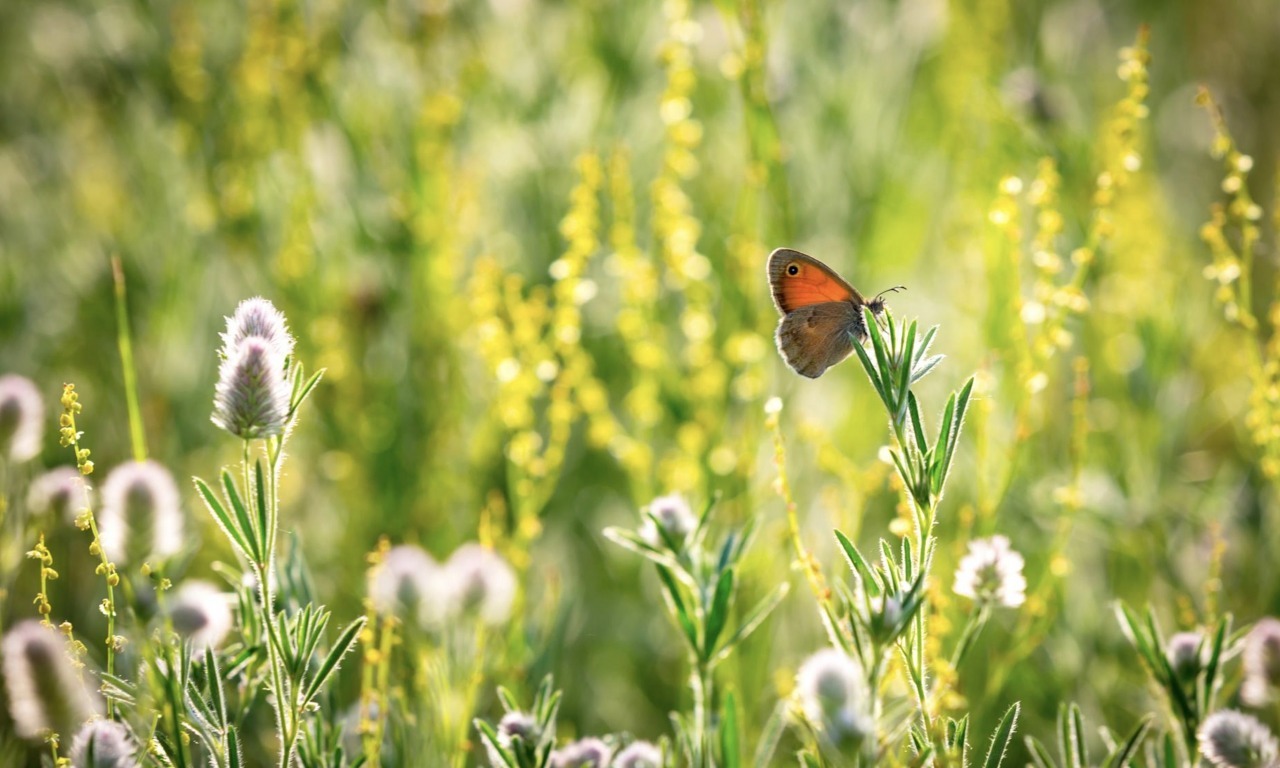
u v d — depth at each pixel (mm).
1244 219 722
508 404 756
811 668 624
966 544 719
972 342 817
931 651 674
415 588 689
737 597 736
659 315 808
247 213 840
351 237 843
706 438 773
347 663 746
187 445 819
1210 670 656
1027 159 835
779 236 798
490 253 834
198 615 667
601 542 812
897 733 629
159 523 658
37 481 703
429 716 690
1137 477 787
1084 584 770
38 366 845
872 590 630
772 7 846
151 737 636
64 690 642
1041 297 726
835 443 802
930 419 804
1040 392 782
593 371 836
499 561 701
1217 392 831
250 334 638
